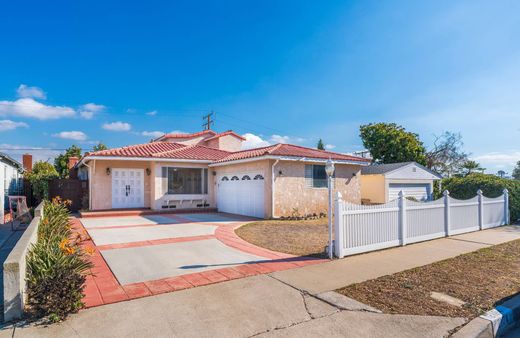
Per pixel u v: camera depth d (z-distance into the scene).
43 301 3.83
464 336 3.74
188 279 5.53
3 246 8.90
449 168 33.94
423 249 8.27
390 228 8.40
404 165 21.83
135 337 3.49
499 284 5.52
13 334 3.50
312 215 14.97
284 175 14.76
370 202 21.47
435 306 4.51
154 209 16.66
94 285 5.20
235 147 26.94
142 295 4.75
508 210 13.24
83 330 3.63
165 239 9.25
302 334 3.64
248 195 15.59
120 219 14.06
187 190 17.78
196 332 3.63
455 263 6.87
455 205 10.65
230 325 3.82
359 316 4.13
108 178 16.86
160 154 16.97
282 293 4.89
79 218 14.48
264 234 10.20
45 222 8.03
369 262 6.84
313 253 7.60
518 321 4.53
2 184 14.16
